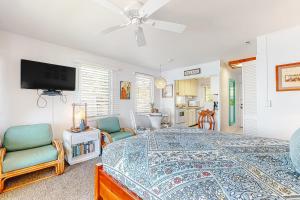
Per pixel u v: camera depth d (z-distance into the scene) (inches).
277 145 59.9
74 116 127.2
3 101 95.7
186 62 169.0
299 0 65.0
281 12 74.3
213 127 121.9
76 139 108.3
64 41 111.4
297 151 36.8
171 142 64.7
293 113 91.7
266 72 101.0
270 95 99.7
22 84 98.7
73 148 110.8
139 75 188.5
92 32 96.3
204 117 129.3
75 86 127.6
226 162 43.8
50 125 109.3
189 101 269.9
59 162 93.3
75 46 121.0
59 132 119.9
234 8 70.7
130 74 176.6
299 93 89.6
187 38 104.6
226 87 191.2
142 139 69.7
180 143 63.3
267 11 73.4
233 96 228.1
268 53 99.7
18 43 100.7
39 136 100.5
